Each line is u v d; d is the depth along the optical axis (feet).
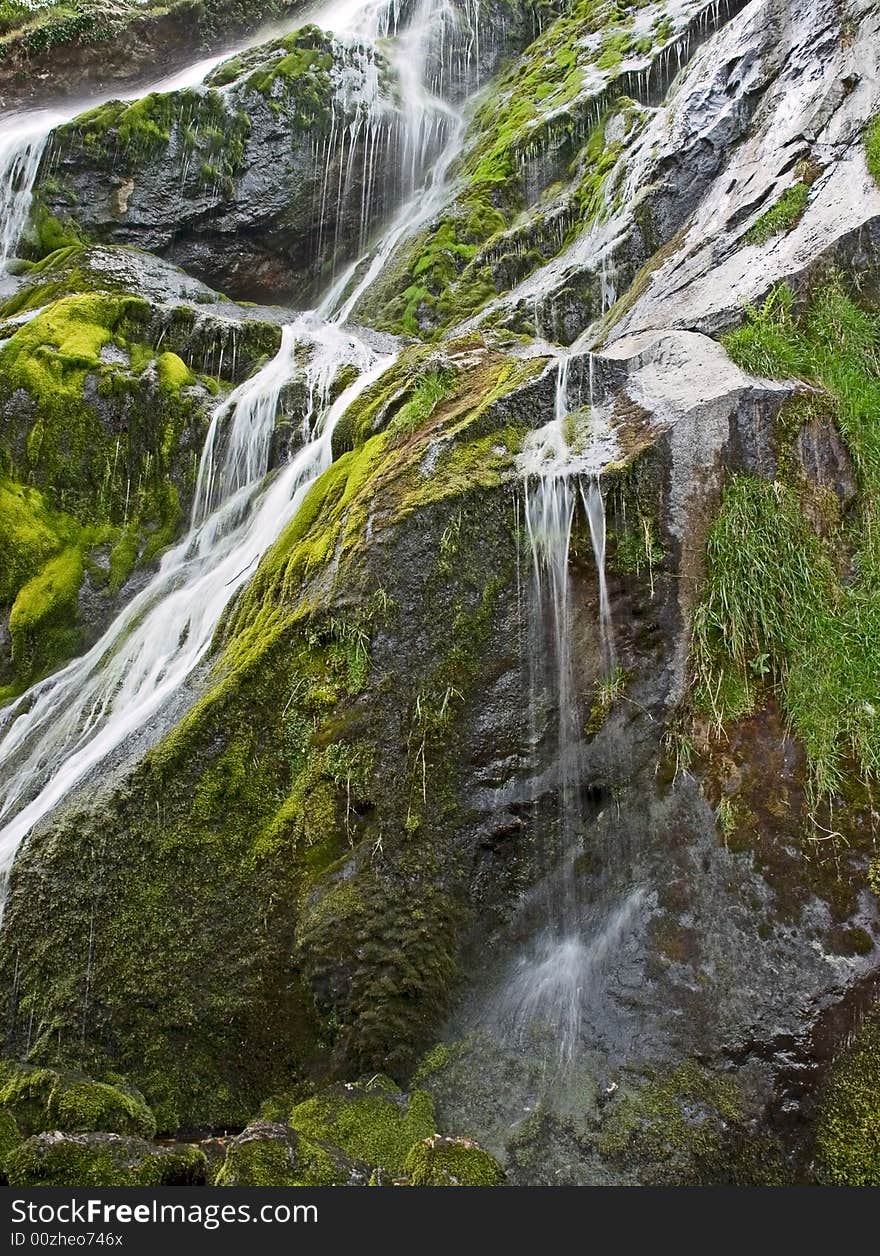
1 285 30.81
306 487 19.35
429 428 16.20
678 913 13.08
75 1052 12.64
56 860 13.42
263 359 25.73
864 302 17.53
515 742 14.02
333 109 40.70
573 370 16.37
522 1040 12.59
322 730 13.62
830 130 21.03
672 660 14.19
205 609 18.01
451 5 46.96
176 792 13.53
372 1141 11.36
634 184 28.12
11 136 37.24
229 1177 9.91
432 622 14.19
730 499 14.62
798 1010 12.16
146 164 37.70
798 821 13.23
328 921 12.55
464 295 31.91
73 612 20.99
